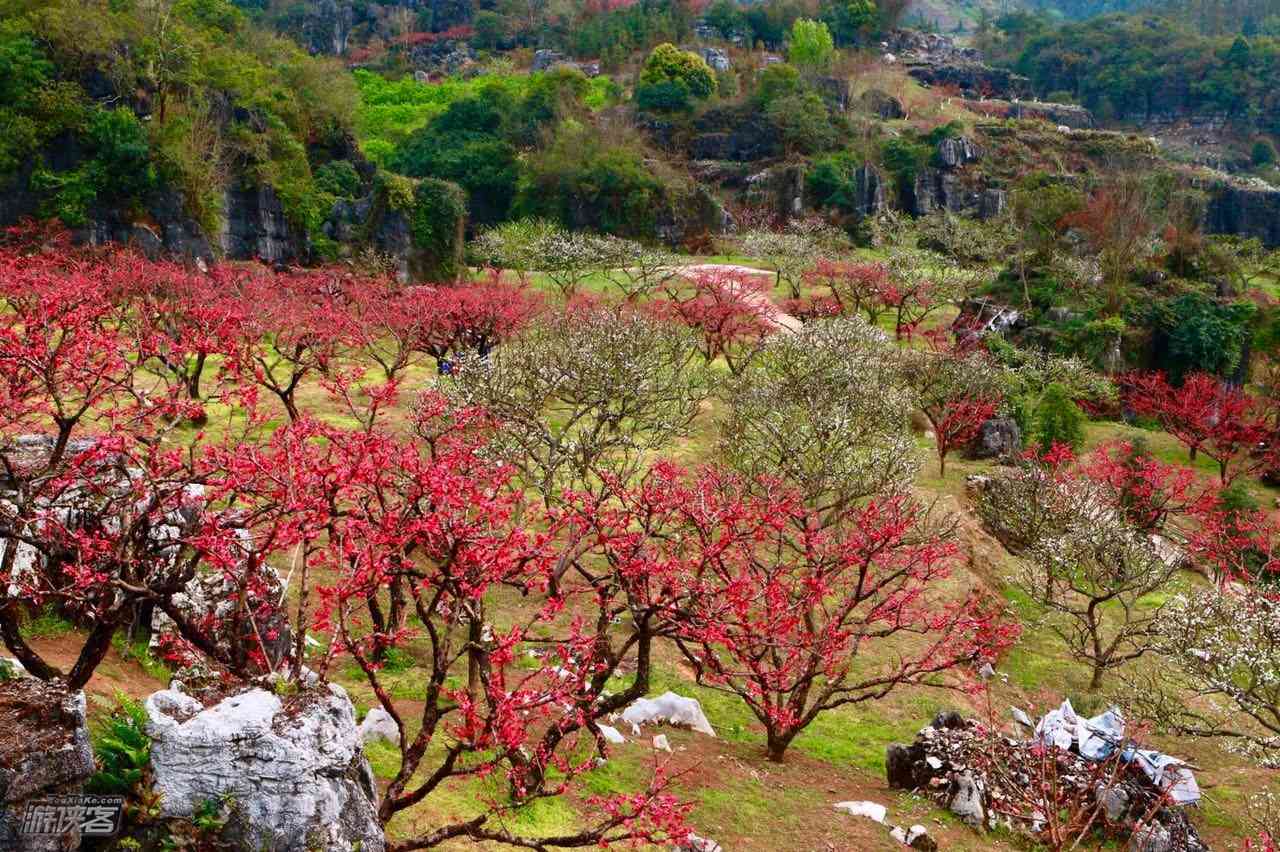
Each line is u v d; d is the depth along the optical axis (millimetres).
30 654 9195
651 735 15672
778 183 109688
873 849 12773
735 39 154250
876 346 35781
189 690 8578
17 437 14531
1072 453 37812
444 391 22031
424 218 72625
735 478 19828
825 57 135125
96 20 64500
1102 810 14992
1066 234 65625
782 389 28484
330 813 8008
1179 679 22797
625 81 133125
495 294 40875
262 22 157000
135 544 10227
